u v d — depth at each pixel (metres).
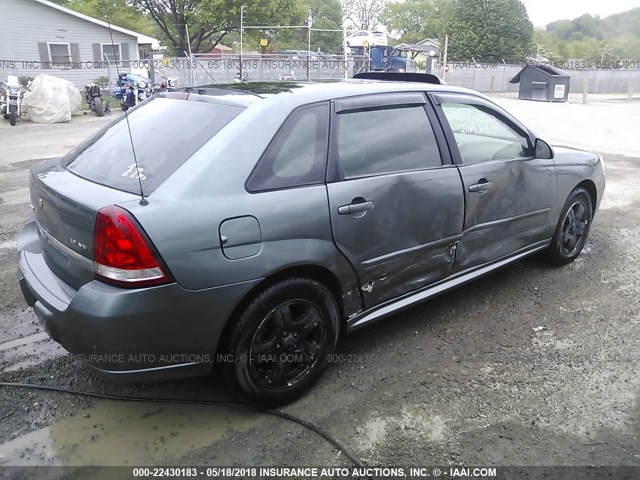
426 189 3.30
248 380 2.72
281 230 2.65
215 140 2.64
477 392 3.04
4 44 24.27
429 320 3.84
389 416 2.83
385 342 3.54
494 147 3.90
